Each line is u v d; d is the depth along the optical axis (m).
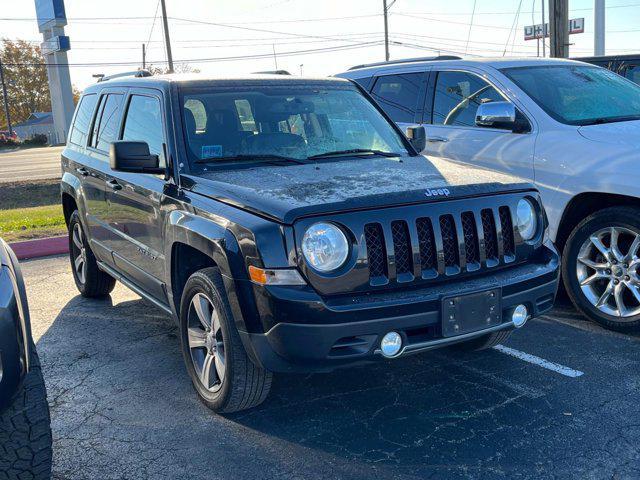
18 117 98.00
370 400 4.23
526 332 5.30
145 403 4.30
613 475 3.30
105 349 5.30
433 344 3.61
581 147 5.34
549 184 5.46
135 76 5.65
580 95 6.07
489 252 3.93
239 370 3.77
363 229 3.53
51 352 5.28
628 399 4.10
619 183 4.98
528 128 5.79
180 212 4.15
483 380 4.45
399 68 7.32
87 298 6.76
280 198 3.63
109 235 5.53
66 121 60.50
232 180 4.04
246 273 3.54
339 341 3.48
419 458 3.52
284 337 3.43
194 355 4.24
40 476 3.13
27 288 7.23
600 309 5.21
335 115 5.00
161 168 4.46
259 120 4.74
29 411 3.09
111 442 3.81
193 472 3.47
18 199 16.33
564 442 3.63
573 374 4.49
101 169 5.55
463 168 4.43
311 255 3.45
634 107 6.05
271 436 3.82
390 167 4.32
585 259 5.29
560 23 13.96
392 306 3.47
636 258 4.96
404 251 3.65
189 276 4.38
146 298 5.06
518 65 6.41
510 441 3.66
